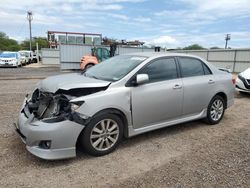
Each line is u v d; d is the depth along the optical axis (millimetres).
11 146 4184
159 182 3254
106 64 5047
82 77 4469
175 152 4168
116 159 3873
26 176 3330
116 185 3176
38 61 39000
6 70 22203
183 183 3234
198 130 5305
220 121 5977
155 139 4719
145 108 4359
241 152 4203
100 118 3842
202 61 5500
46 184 3164
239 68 24359
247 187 3176
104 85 3955
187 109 5066
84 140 3771
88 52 22828
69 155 3615
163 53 4992
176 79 4859
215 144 4543
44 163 3674
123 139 4676
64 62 22188
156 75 4590
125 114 4125
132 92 4168
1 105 6953
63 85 3814
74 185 3158
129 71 4320
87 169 3553
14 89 10078
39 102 3988
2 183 3154
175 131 5203
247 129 5441
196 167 3658
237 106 7699
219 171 3553
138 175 3420
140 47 24469
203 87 5266
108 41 29391
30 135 3547
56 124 3506
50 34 34875
